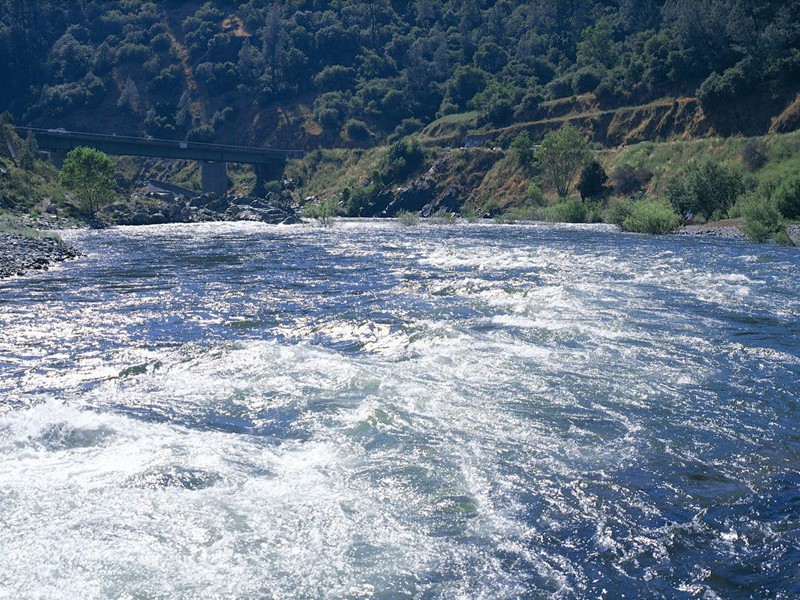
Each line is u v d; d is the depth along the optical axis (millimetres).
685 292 23250
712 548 7602
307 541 7754
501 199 104688
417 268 31672
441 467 9633
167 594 6797
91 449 10250
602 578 7090
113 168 77312
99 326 19359
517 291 23844
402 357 15352
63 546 7570
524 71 158000
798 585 6875
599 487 9047
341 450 10242
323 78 176000
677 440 10586
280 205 92688
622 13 169000
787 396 12555
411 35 196875
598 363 14539
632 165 93312
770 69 98250
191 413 11961
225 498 8719
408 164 122875
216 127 173250
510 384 13180
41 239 42844
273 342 16984
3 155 94875
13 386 13805
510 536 7875
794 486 9055
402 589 6926
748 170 81250
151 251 41844
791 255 35094
